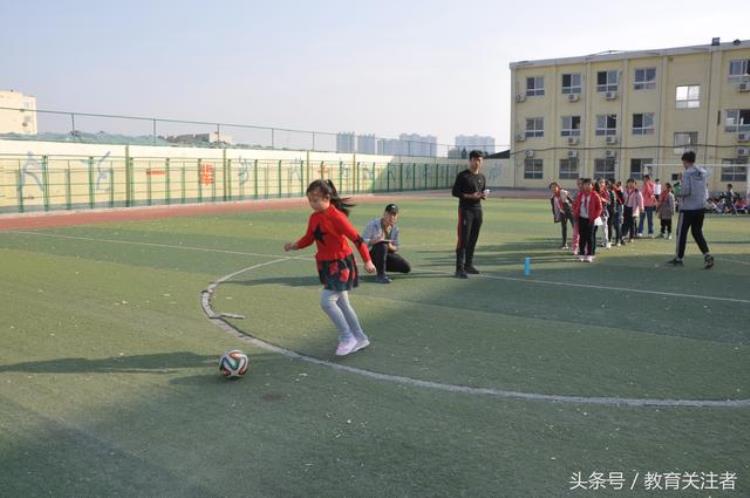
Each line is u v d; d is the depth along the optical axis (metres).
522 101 55.41
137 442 4.45
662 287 10.36
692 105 48.06
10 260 13.57
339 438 4.50
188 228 21.48
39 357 6.48
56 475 3.98
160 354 6.57
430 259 13.77
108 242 17.11
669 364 6.17
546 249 15.74
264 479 3.91
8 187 28.72
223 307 8.81
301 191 45.28
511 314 8.37
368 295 9.66
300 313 8.45
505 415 4.90
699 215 12.53
